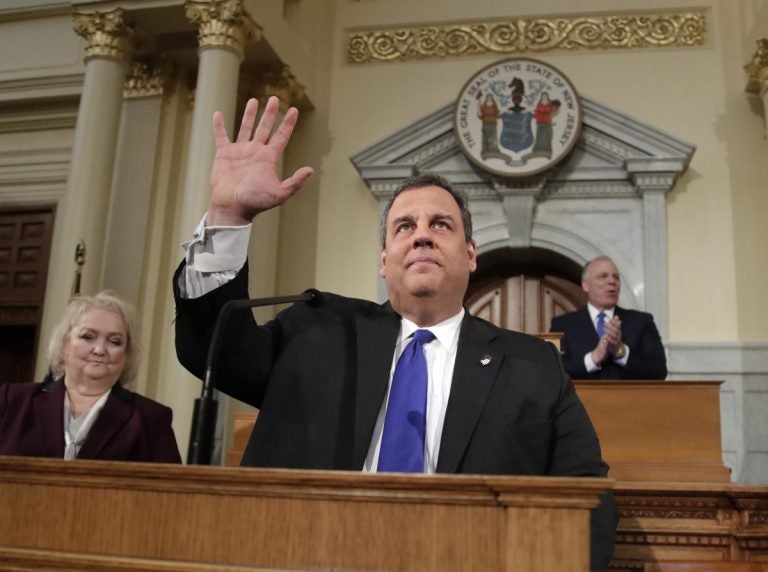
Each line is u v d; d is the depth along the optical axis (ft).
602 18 24.73
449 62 25.31
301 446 5.60
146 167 22.74
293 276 24.21
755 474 20.51
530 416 5.75
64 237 20.56
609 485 3.57
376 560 3.66
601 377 13.88
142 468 3.97
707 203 22.70
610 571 8.50
